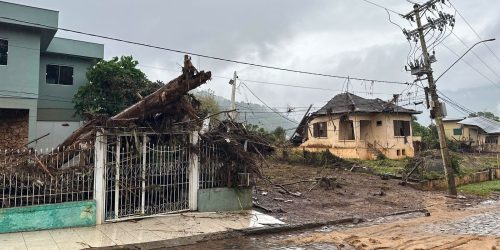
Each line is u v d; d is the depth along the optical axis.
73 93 24.75
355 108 34.53
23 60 19.30
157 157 10.93
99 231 9.15
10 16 18.69
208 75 10.25
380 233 9.91
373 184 19.69
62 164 9.84
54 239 8.36
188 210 11.33
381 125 35.12
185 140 11.45
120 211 10.24
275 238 9.43
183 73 10.06
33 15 19.33
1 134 20.28
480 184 22.52
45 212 9.13
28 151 9.45
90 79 21.86
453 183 18.03
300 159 29.31
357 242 8.81
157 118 11.34
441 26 17.94
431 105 18.75
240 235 9.45
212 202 11.64
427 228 10.64
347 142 34.56
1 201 8.92
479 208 14.87
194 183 11.45
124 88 21.61
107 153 10.11
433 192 18.86
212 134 11.95
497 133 52.41
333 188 17.52
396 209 13.82
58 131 23.31
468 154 40.62
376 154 33.28
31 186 9.25
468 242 8.80
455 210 14.23
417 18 18.66
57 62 24.28
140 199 10.62
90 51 25.00
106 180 10.05
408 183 20.03
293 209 12.84
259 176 12.86
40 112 23.41
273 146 13.02
